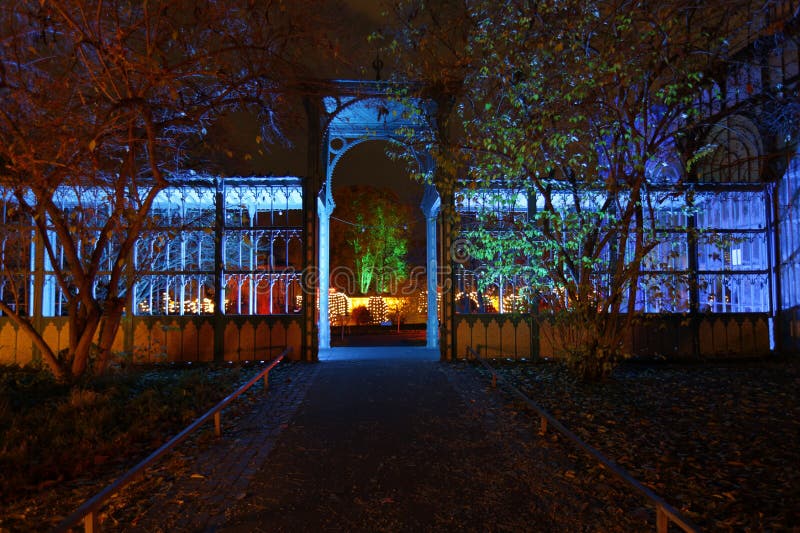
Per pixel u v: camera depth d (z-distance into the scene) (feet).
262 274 37.60
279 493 14.73
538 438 19.76
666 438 19.61
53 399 24.13
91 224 32.42
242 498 14.37
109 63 24.71
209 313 37.14
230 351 37.06
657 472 16.21
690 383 29.66
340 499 14.30
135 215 26.66
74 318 28.14
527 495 14.57
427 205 46.26
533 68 27.48
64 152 24.50
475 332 37.96
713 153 38.73
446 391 27.94
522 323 37.91
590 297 30.14
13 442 17.83
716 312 38.14
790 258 37.45
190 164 33.40
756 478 15.66
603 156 30.48
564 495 14.55
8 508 13.66
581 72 26.03
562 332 32.96
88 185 28.76
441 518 13.17
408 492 14.78
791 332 37.29
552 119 28.09
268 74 27.66
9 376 28.63
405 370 34.04
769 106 36.19
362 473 16.25
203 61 25.22
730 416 22.53
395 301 82.64
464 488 15.06
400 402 25.59
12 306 37.52
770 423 21.40
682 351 37.88
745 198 38.75
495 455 17.89
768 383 29.22
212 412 17.89
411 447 18.78
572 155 28.14
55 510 13.60
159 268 39.75
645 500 14.21
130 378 28.48
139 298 40.29
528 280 33.83
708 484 15.31
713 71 30.58
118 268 28.71
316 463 17.16
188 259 40.57
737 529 12.50
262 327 37.37
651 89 27.94
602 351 29.12
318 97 34.96
